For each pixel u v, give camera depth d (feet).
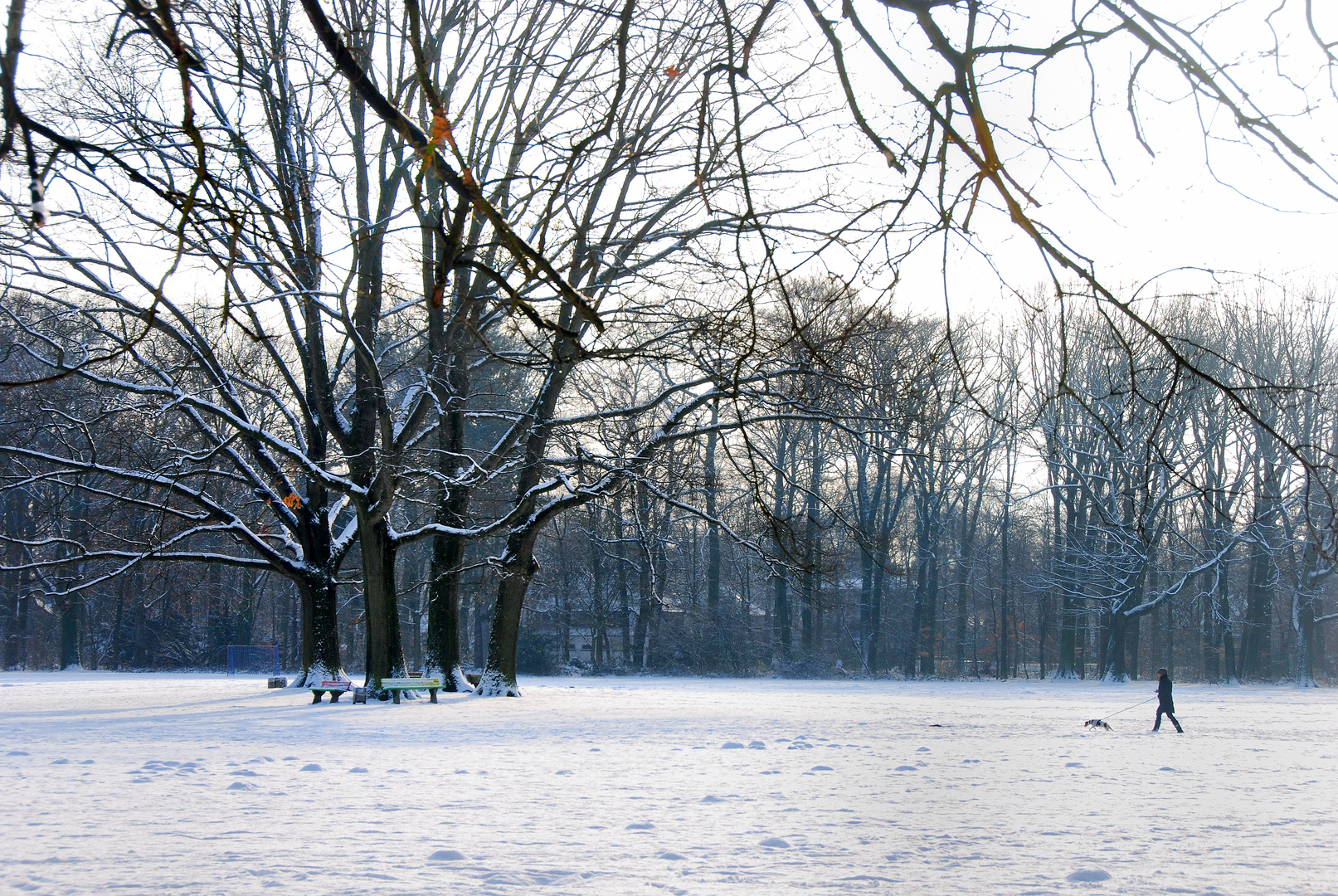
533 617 223.10
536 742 56.85
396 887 21.71
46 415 102.27
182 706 85.66
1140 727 80.33
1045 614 229.86
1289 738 70.44
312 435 103.45
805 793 38.09
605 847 26.78
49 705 86.84
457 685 104.17
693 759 49.19
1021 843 28.45
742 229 14.37
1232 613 230.27
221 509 100.58
